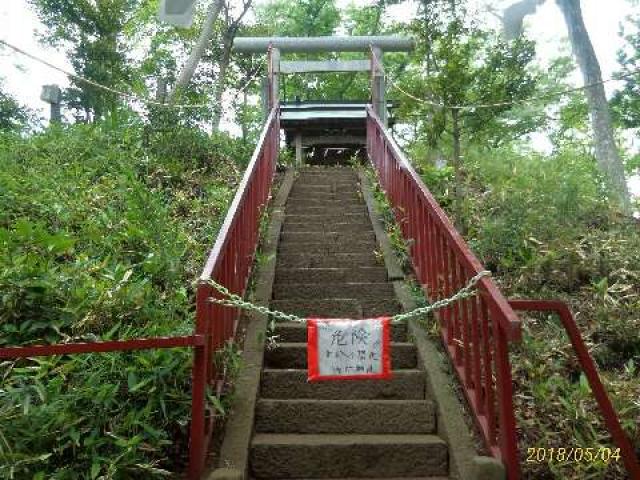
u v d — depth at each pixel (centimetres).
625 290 471
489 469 276
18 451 250
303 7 1712
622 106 1085
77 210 532
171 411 293
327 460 312
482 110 629
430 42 653
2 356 235
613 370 398
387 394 369
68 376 304
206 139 771
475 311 323
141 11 1245
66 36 1134
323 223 636
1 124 1058
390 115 966
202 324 284
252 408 331
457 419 327
